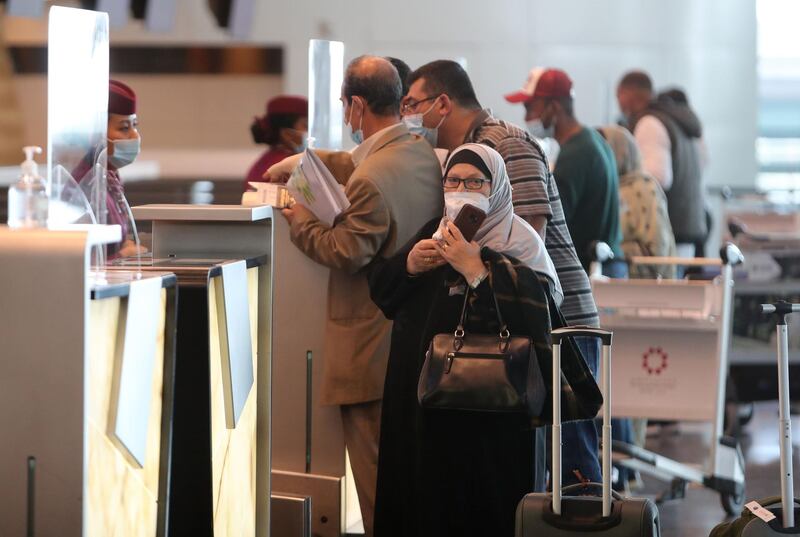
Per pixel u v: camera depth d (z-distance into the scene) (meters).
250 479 8.95
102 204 7.38
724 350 12.23
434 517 8.27
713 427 12.35
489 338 8.02
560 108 12.65
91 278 6.91
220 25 30.22
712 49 30.19
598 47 30.14
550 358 7.96
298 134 13.71
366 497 9.85
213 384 7.84
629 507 7.64
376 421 9.82
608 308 12.26
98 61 7.30
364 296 9.73
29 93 32.25
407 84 9.81
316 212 9.35
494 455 8.23
